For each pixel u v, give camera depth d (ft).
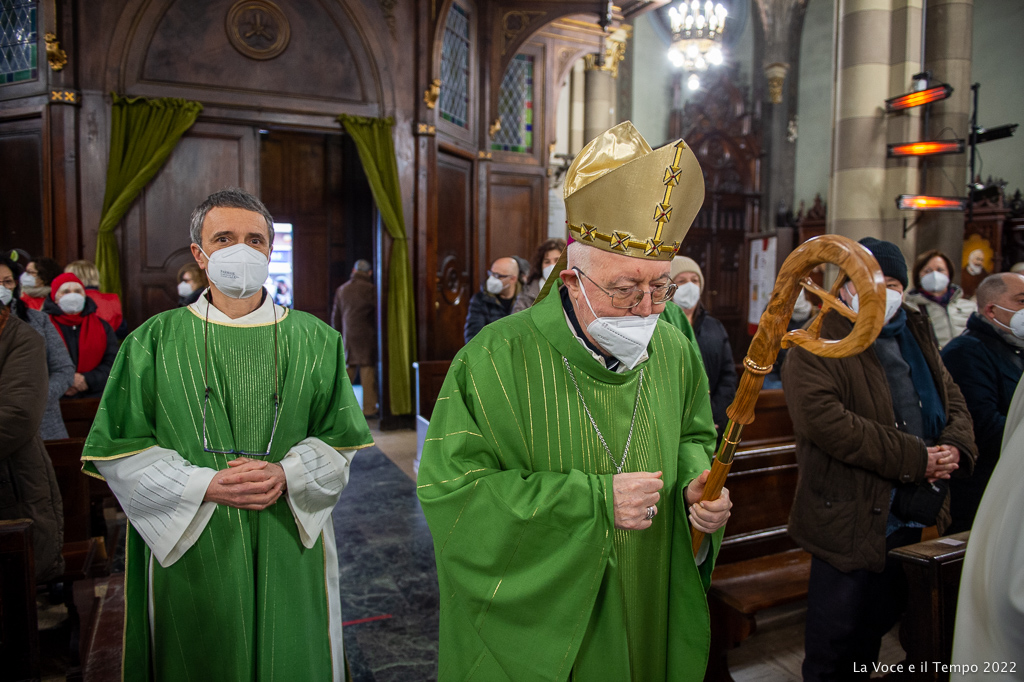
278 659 5.07
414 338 22.13
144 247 19.20
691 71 25.48
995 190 29.07
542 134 29.17
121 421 5.04
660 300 3.89
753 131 42.98
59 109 18.24
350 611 9.54
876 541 6.26
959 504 8.11
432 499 4.03
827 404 6.31
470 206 25.26
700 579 4.39
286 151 29.68
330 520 5.80
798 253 3.45
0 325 6.38
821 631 6.56
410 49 21.61
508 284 14.21
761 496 8.93
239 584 5.01
